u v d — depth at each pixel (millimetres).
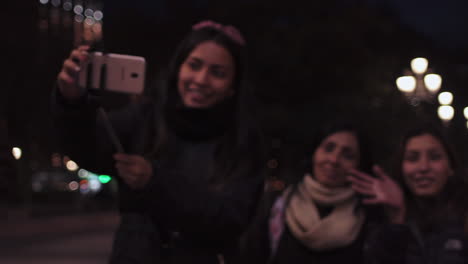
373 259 3299
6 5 27812
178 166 2092
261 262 3643
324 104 26516
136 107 2150
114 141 1834
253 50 27062
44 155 35781
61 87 1809
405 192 3457
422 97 15711
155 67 30141
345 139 3777
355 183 3326
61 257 15672
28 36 28062
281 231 3668
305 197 3713
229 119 2135
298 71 26719
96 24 30312
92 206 37031
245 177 2086
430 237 3230
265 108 26625
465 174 3455
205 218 1844
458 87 33531
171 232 1970
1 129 2836
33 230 23344
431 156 3396
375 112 25688
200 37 2145
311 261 3600
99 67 1826
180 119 2100
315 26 27375
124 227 1983
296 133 26344
